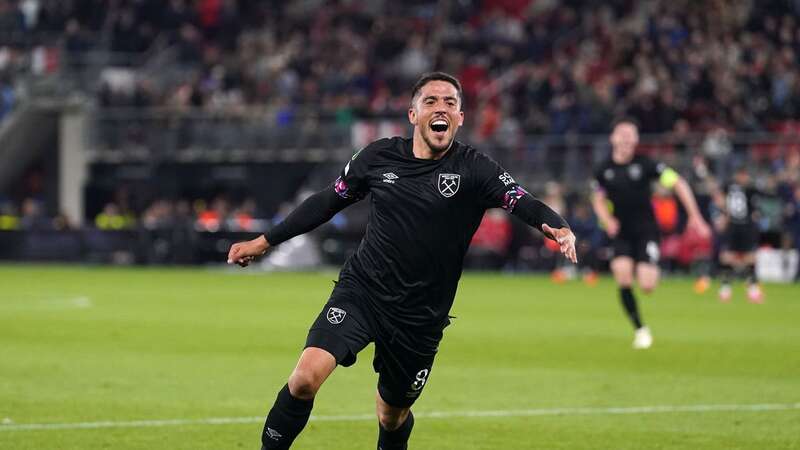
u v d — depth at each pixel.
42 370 41.59
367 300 23.31
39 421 31.39
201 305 71.12
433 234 23.12
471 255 116.50
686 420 32.38
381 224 23.39
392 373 23.73
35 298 76.31
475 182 23.17
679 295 84.62
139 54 138.12
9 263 124.25
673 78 126.62
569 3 140.62
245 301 74.38
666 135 117.00
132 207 130.12
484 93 131.62
